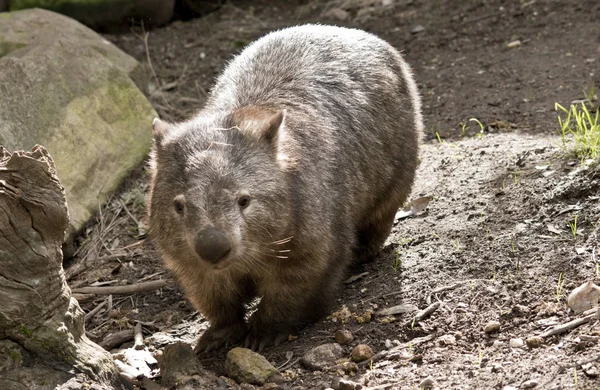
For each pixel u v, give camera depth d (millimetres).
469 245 10031
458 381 7629
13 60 12938
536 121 13555
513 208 10445
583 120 11727
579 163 10781
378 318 9180
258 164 8461
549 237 9555
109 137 13422
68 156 12688
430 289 9406
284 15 19516
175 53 17969
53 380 7664
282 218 8570
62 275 7887
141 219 12734
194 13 19781
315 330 9367
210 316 9773
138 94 14297
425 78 15914
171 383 8305
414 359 8266
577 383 7047
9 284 7500
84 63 13875
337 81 10367
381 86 10750
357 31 11281
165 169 8633
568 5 17391
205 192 8141
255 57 10609
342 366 8375
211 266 8125
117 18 18703
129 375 8539
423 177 12172
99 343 10141
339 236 9578
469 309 8844
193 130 8773
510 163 11555
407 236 10844
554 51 15836
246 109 9391
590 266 8844
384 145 10656
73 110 13172
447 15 18109
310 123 9594
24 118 12516
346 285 10242
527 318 8430
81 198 12555
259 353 9211
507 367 7641
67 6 18141
